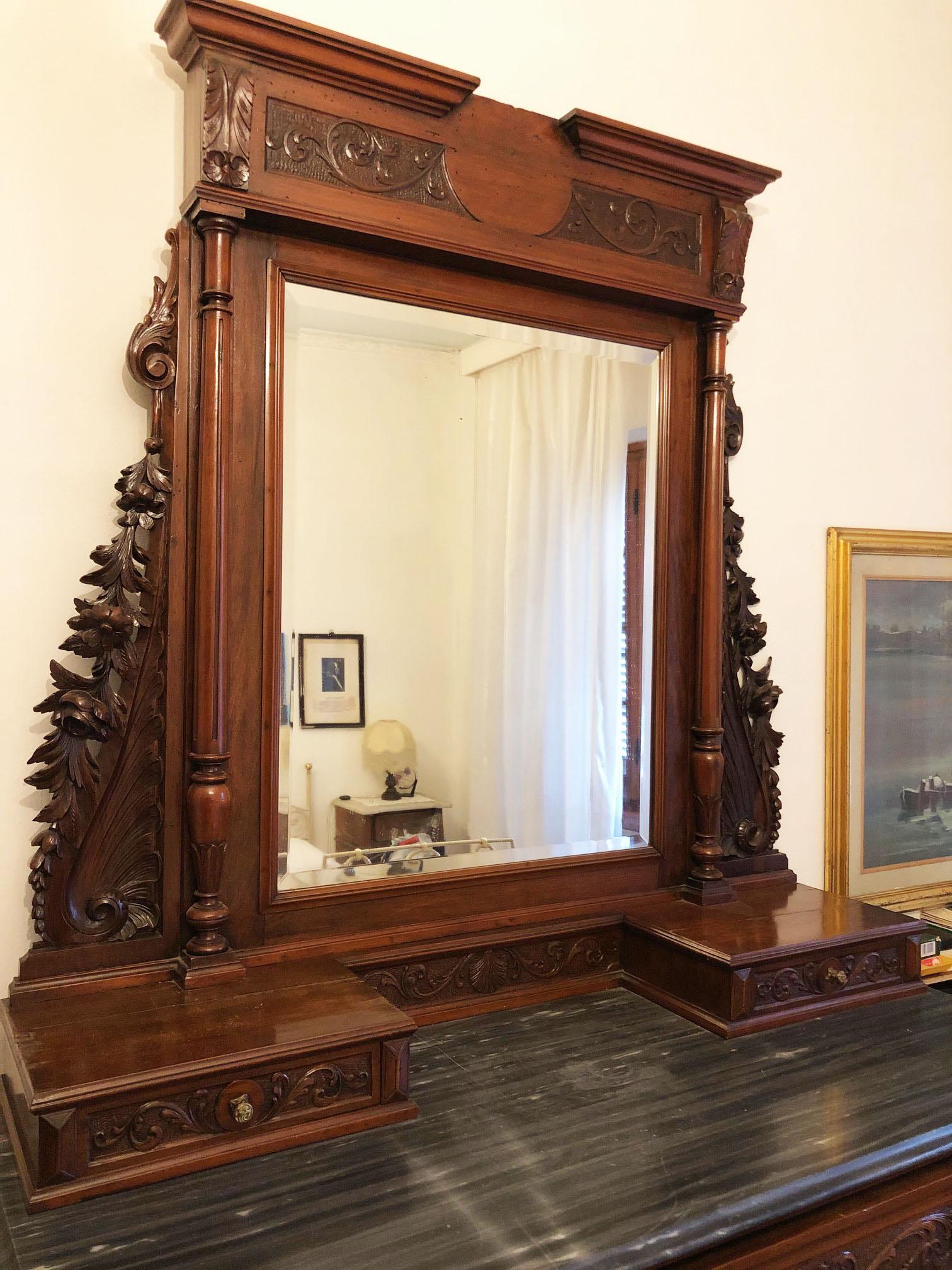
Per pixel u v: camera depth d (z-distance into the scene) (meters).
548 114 1.65
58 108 1.26
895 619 2.11
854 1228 1.15
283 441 1.36
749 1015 1.43
